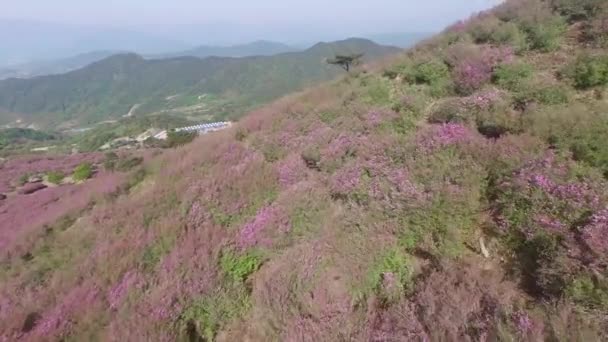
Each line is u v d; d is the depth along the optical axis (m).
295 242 8.13
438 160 8.12
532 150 7.31
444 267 6.12
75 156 58.53
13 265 12.48
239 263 7.92
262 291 6.94
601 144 6.96
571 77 9.77
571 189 6.10
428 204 6.99
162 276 7.92
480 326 4.92
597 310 4.82
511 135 8.06
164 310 6.97
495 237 6.48
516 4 15.23
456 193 6.99
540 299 5.34
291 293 6.65
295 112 15.08
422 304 5.60
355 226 7.69
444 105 10.49
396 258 6.82
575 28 12.36
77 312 7.62
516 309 5.23
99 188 17.17
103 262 9.20
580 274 5.06
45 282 10.38
